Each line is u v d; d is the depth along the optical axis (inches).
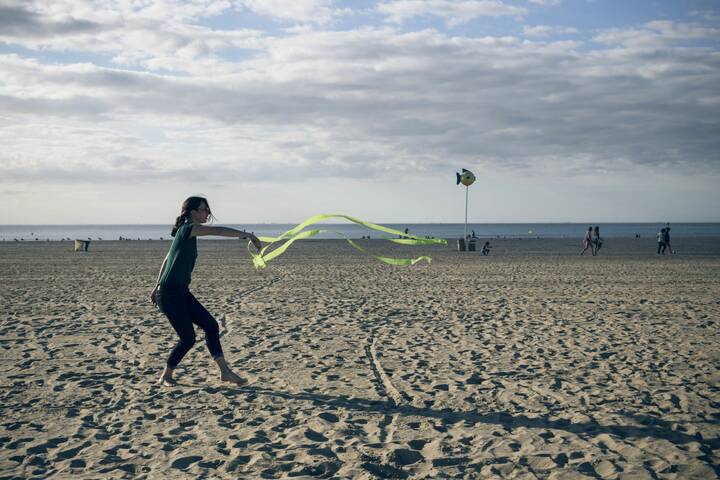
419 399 199.3
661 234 1157.7
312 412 185.3
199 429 169.5
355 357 263.3
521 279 632.4
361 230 7263.8
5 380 222.4
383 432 167.3
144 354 268.5
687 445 156.3
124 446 156.2
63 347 283.6
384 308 415.5
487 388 212.8
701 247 1493.6
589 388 212.1
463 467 141.6
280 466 141.3
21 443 158.4
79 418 179.3
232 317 376.5
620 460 145.6
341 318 372.2
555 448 154.0
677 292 506.3
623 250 1343.5
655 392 206.5
